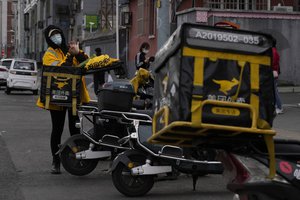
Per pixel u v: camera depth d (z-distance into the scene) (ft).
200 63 12.70
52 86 24.93
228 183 14.70
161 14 42.60
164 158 21.88
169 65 13.35
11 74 88.33
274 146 14.37
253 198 14.37
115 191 23.38
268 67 13.10
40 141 37.11
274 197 13.89
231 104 12.62
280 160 13.96
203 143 13.74
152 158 21.97
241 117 12.69
